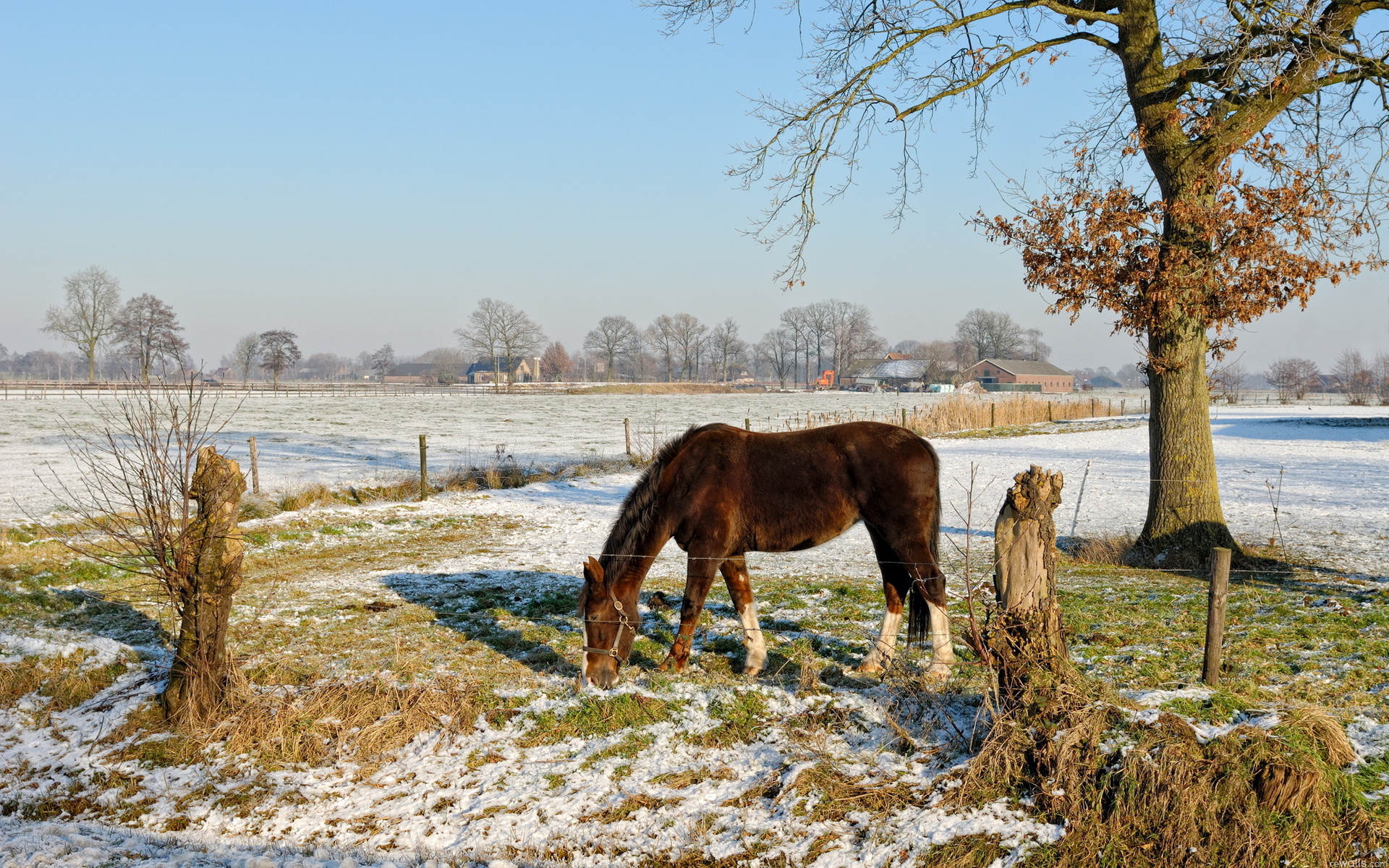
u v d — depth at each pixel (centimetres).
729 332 15000
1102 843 407
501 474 2091
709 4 1269
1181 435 1102
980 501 1711
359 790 539
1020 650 498
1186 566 1080
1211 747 427
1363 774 435
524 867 445
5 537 1180
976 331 15838
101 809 529
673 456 662
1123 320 1081
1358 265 975
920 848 423
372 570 1130
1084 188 1067
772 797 487
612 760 544
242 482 648
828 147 1218
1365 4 943
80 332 8344
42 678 708
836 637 751
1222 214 984
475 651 751
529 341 11056
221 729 609
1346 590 891
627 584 654
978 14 1085
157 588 974
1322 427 3716
